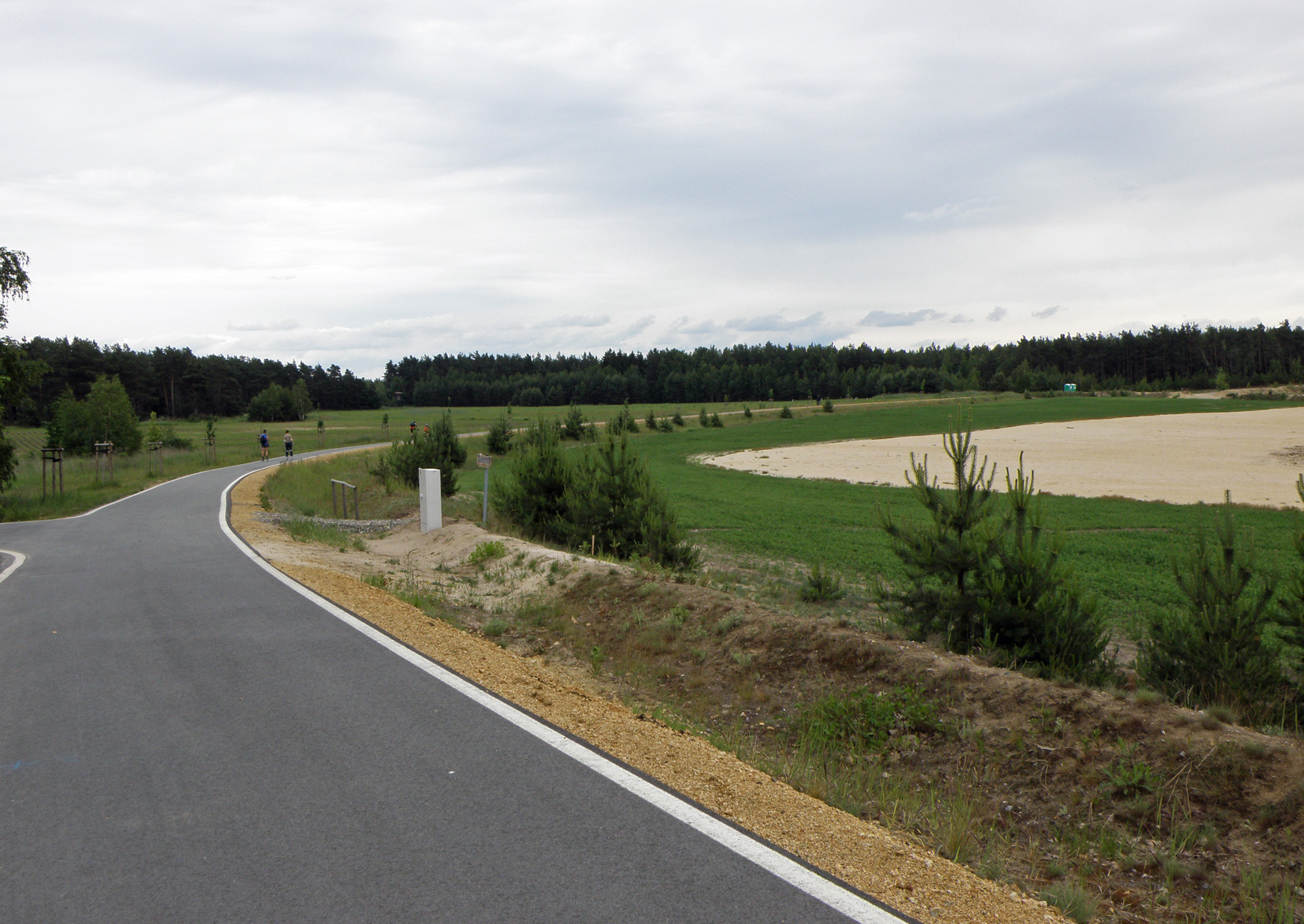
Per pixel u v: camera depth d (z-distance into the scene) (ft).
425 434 103.76
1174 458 175.73
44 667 23.95
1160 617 25.79
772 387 618.03
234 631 28.09
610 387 641.40
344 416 522.88
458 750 17.13
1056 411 330.13
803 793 16.61
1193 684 23.57
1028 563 26.43
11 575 41.63
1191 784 16.83
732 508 100.58
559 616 35.35
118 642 26.76
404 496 91.15
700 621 30.63
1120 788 17.31
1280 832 15.34
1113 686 24.81
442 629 28.99
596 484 53.78
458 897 11.31
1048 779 18.30
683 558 51.47
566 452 63.16
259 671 23.13
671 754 17.26
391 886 11.65
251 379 557.33
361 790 15.11
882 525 30.76
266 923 10.70
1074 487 131.23
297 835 13.30
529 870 12.09
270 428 371.35
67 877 12.00
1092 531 84.38
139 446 185.57
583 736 18.10
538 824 13.69
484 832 13.38
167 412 463.42
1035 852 16.21
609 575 37.29
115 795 14.97
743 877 11.94
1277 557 64.34
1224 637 23.50
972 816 17.51
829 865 12.51
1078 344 611.47
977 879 12.84
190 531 58.34
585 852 12.67
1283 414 286.25
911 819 16.62
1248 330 590.55
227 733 18.17
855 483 137.69
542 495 60.59
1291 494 119.65
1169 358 581.94
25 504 81.51
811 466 170.40
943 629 28.14
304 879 11.87
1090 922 13.30
